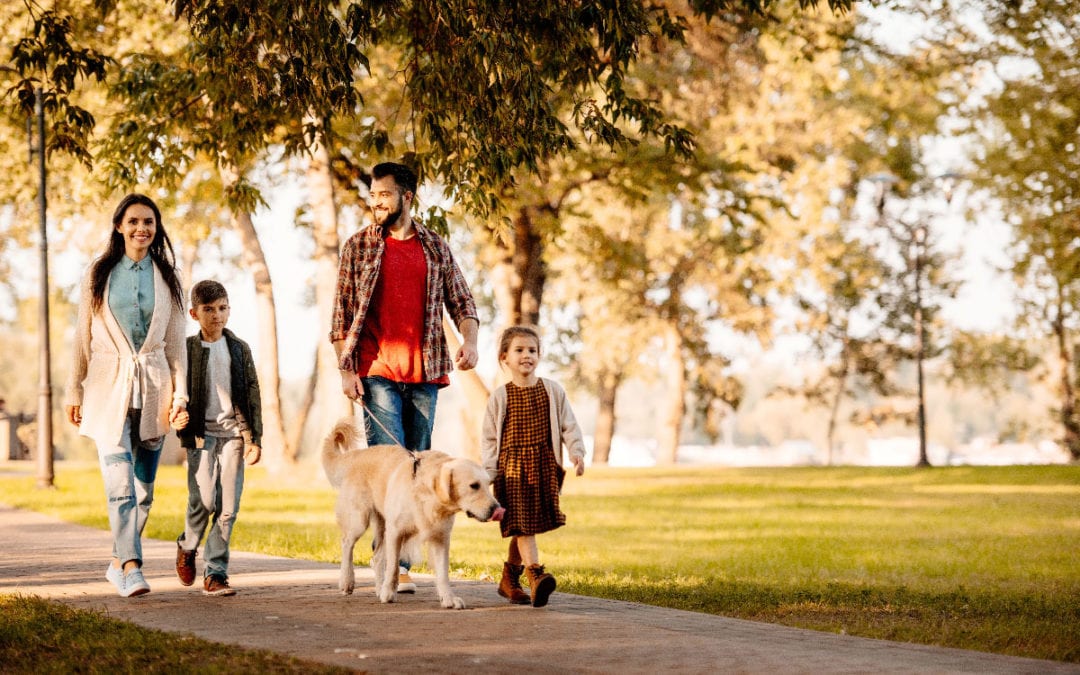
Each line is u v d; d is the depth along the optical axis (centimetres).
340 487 812
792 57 2570
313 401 4472
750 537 1539
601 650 616
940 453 9175
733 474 3600
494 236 1733
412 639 637
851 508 2092
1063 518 1862
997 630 764
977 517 1884
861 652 632
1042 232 3145
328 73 1038
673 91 2631
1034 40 2400
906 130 3622
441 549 760
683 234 3903
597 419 5466
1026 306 4522
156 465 845
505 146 1029
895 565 1216
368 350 834
